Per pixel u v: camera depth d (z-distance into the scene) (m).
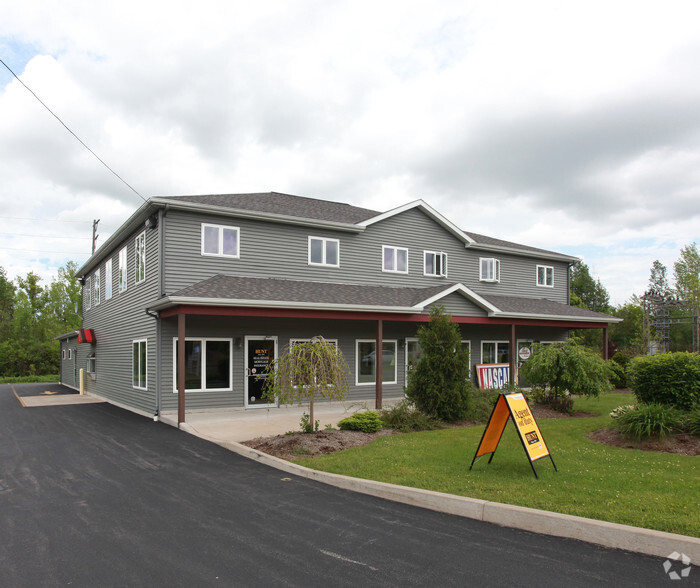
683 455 8.20
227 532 5.11
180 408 12.18
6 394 23.84
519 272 23.66
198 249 14.83
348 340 17.55
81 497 6.43
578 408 14.88
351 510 5.82
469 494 5.99
